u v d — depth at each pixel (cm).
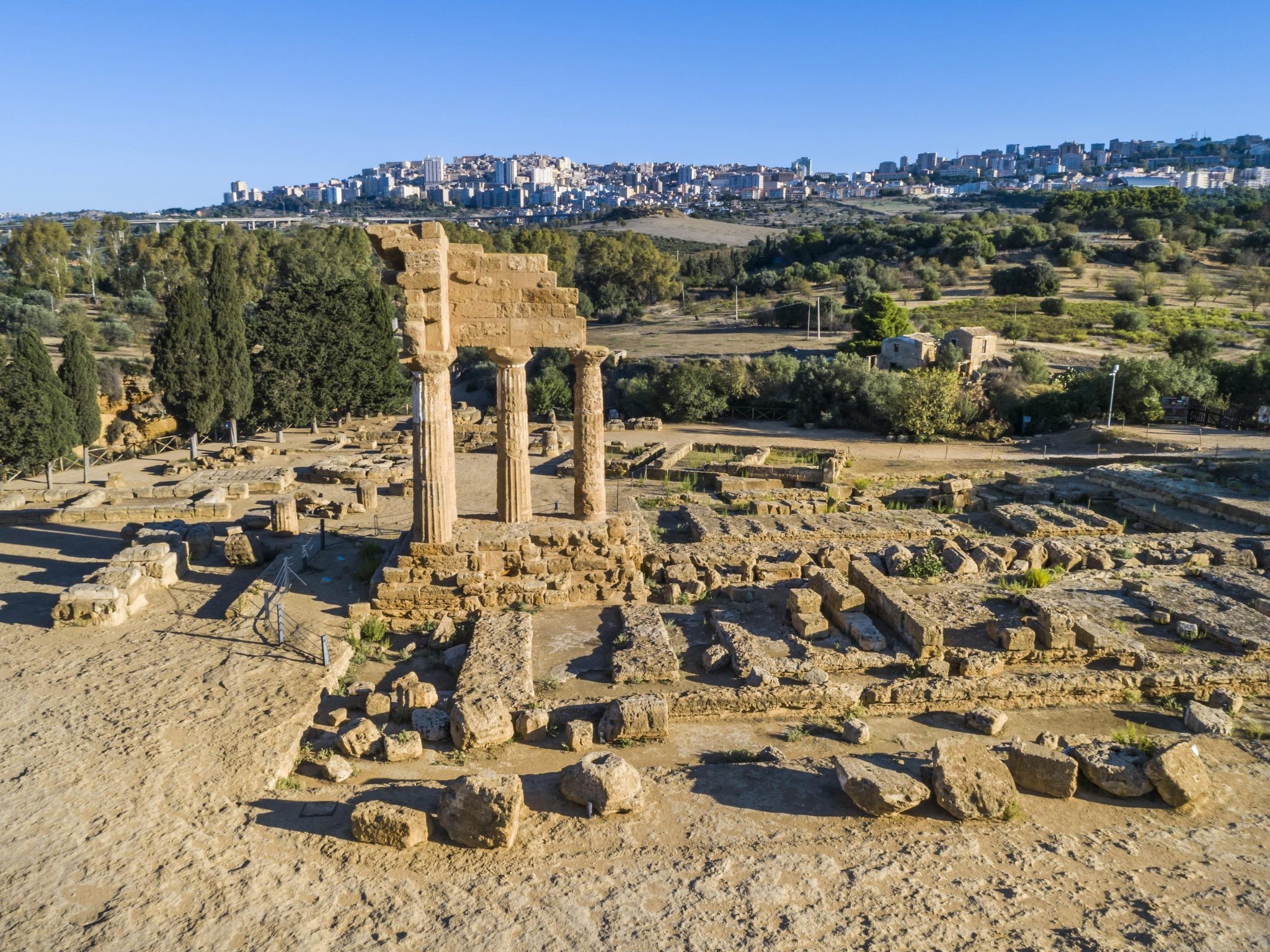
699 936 998
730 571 2386
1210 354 6850
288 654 1816
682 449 4372
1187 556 2470
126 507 3106
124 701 1593
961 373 6775
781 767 1381
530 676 1697
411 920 1027
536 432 4809
